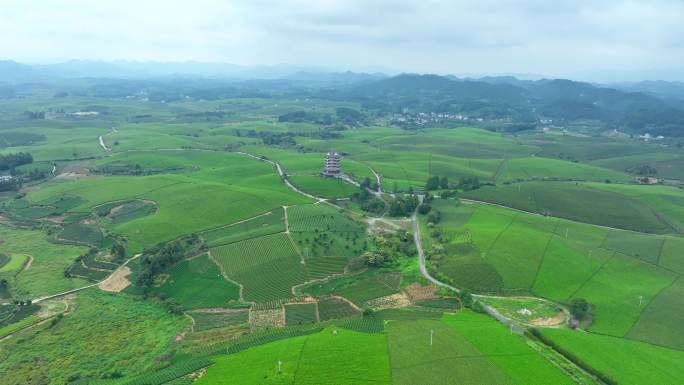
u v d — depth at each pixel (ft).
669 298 532.73
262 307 521.24
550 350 419.95
